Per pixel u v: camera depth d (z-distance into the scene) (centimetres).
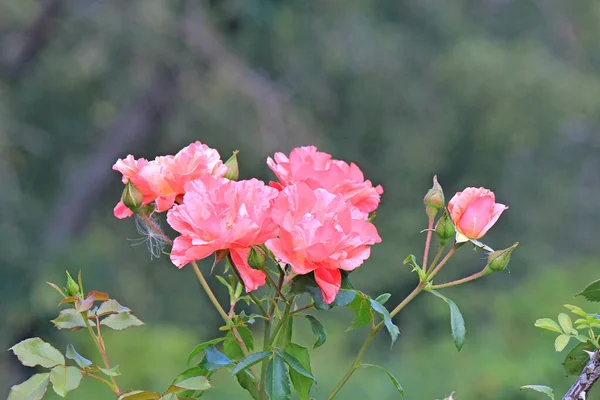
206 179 182
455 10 1563
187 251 169
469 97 1426
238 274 173
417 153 1424
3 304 1162
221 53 1272
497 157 1470
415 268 189
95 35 1241
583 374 175
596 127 1596
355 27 1438
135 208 197
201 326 1317
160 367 1012
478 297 1192
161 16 1216
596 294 186
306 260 166
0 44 1294
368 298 177
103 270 1245
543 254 1486
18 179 1274
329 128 1430
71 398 912
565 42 1680
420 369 934
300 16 1375
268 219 169
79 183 1347
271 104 1247
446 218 189
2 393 1174
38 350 173
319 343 179
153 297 1296
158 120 1339
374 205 192
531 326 943
